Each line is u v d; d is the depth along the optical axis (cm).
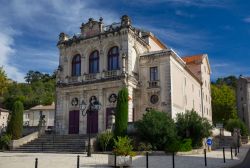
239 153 2730
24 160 1962
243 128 5281
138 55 3494
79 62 3678
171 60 3344
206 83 5116
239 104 7506
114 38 3406
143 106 3350
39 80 12031
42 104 8500
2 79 4769
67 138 3025
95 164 1731
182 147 2531
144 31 3928
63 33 3819
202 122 2858
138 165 1688
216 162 1916
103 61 3441
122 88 2955
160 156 2267
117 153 1599
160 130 2555
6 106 8431
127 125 2767
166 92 3244
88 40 3584
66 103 3597
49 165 1684
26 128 3503
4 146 3020
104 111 3319
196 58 4941
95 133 3162
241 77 7631
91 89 3406
